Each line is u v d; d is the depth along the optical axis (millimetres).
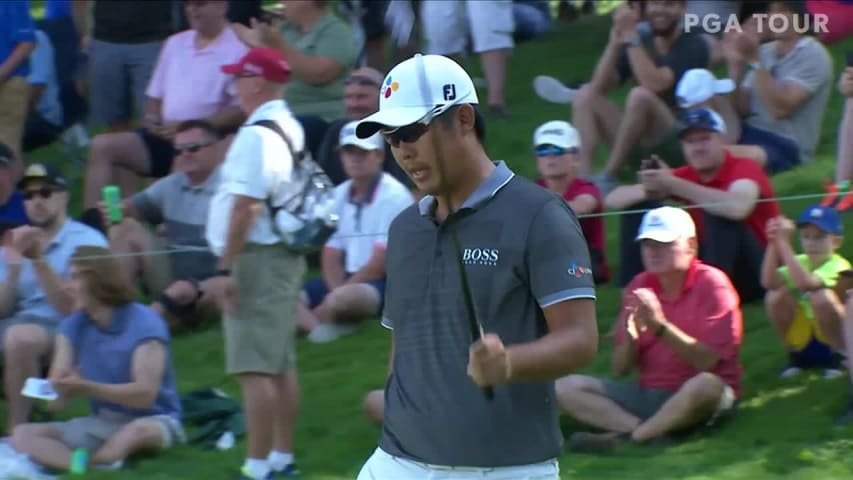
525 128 38688
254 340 21594
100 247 24250
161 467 23422
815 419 23266
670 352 23562
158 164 34938
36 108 40562
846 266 24625
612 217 34312
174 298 30562
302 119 32562
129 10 37438
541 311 13344
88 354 24094
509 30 40000
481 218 13359
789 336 25141
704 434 23344
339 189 30266
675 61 32000
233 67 22047
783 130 32844
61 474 23656
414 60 13305
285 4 34531
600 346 27422
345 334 29578
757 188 27250
